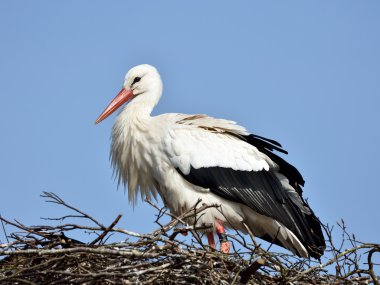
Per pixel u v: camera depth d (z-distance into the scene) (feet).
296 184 42.27
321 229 42.98
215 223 41.50
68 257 32.09
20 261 32.48
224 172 41.68
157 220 34.30
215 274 33.60
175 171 41.81
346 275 35.01
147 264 32.40
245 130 43.75
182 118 43.11
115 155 44.27
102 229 34.06
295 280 34.86
